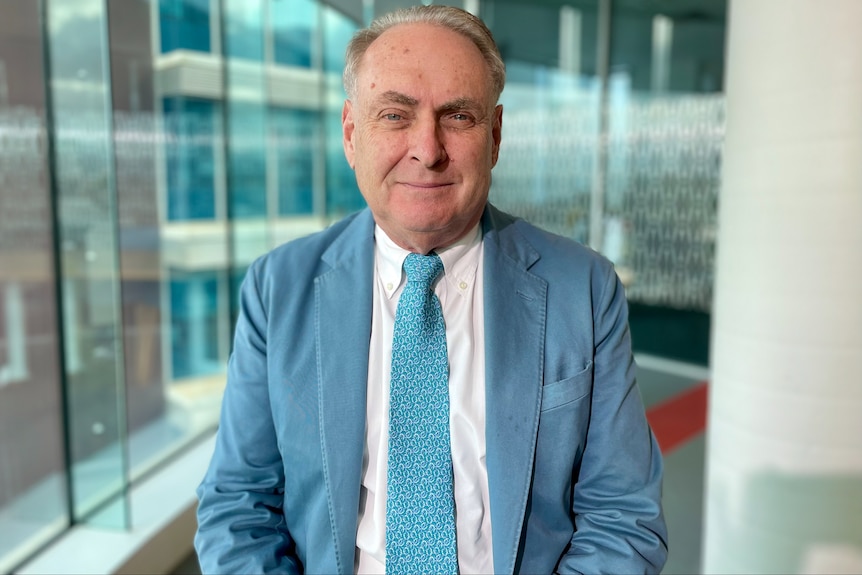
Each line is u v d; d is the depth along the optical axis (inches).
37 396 171.8
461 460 31.0
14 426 158.1
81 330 90.1
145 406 138.0
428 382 31.2
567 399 31.4
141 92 123.1
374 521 31.2
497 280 33.1
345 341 32.4
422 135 28.5
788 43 51.2
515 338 32.2
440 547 30.1
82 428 89.4
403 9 30.6
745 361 56.6
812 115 50.5
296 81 157.6
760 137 53.9
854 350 51.1
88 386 90.0
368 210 36.0
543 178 211.3
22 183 136.1
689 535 94.0
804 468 53.7
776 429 54.8
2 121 125.9
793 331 53.2
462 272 33.4
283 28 152.1
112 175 88.6
